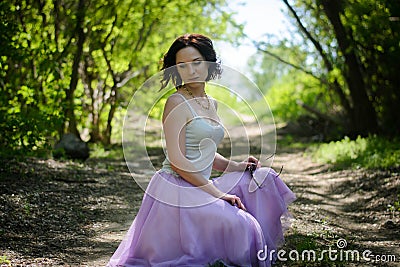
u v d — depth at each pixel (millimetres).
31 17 11875
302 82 22359
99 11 14062
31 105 10258
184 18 18328
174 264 4078
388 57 13484
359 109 14398
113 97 16156
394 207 7129
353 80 14188
